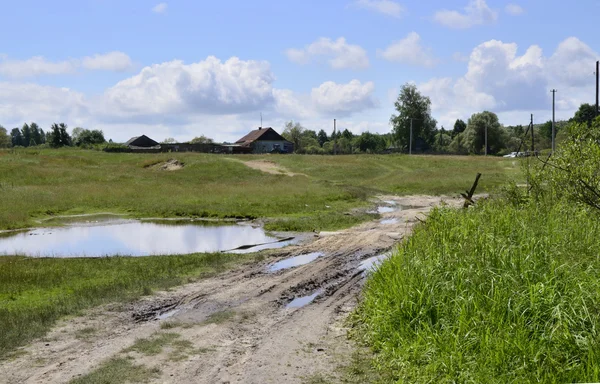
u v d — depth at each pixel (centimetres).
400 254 952
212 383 648
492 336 630
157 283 1184
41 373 688
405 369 648
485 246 866
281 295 1089
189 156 5469
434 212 1263
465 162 5625
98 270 1344
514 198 1477
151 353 757
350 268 1341
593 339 588
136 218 2577
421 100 10631
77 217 2602
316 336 817
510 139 9981
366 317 857
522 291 705
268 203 2975
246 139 10369
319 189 3631
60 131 9912
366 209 2822
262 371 681
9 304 1055
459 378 594
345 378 652
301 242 1830
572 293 679
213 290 1136
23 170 4159
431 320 730
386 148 11256
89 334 848
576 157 1202
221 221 2480
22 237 2042
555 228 1008
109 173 4472
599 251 866
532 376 560
